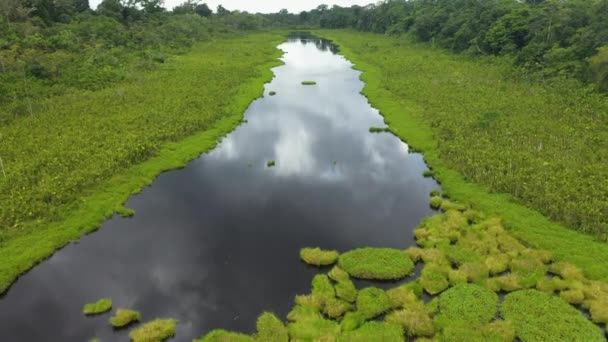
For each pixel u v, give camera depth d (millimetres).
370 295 21453
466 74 65312
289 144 43000
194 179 35094
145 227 28234
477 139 38094
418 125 45938
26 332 19672
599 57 48719
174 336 19516
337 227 28438
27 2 74438
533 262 23516
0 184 29844
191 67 73125
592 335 18703
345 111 53750
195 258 25078
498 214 28406
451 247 25359
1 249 24672
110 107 47469
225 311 21000
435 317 20109
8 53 53406
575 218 26172
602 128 39406
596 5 59656
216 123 47031
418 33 108000
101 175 32750
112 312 20922
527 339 18766
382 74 72625
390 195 32750
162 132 41156
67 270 23875
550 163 32094
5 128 39844
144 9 117688
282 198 32250
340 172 36781
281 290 22484
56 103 47781
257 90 61938
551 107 45875
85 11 92812
